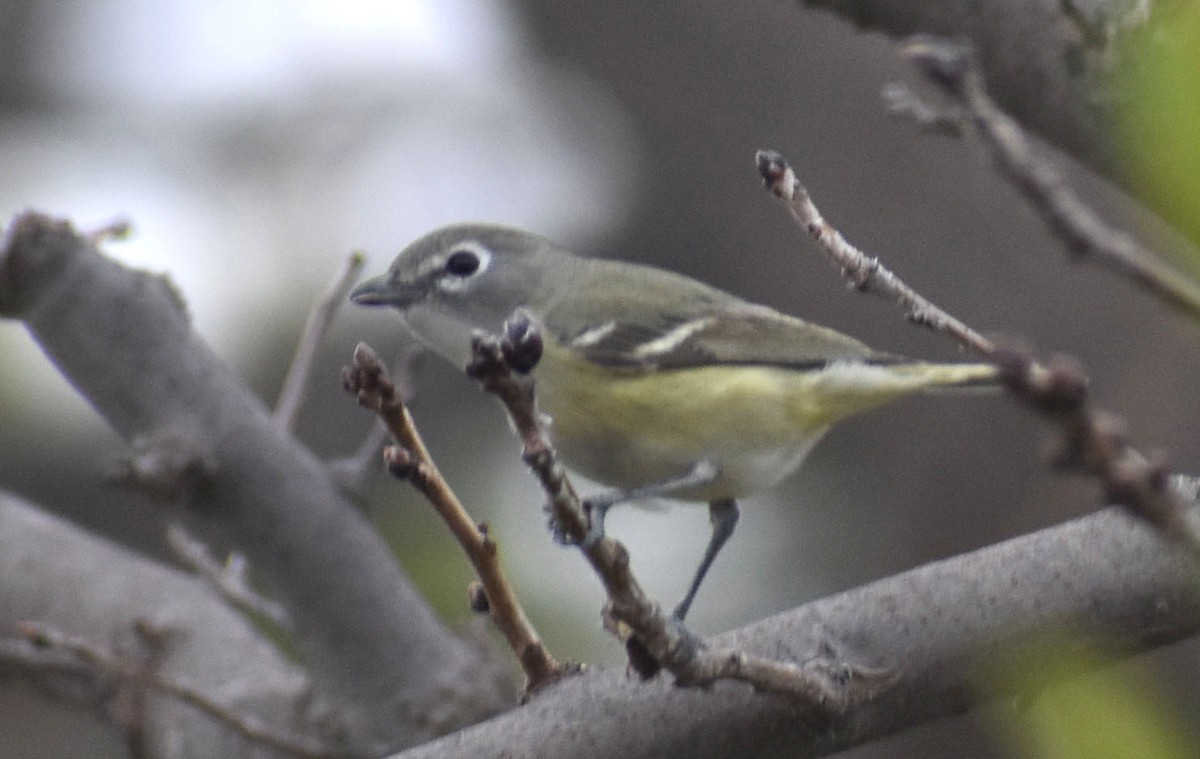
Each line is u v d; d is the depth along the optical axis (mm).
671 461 9391
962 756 12156
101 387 9500
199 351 9656
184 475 9234
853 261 4871
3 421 13672
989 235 14070
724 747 6164
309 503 9555
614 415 9438
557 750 6199
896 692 6184
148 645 9930
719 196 14805
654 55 14953
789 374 9125
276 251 14141
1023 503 13531
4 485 14102
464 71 14461
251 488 9453
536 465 4984
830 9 7547
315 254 14164
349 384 5359
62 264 9398
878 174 14445
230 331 14086
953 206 14219
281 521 9523
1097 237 3621
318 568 9531
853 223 14406
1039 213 3836
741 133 14781
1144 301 13219
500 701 9656
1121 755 3998
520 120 14508
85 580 10766
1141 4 6227
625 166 14805
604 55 14938
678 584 12383
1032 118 6965
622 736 6184
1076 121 6801
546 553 10422
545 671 6359
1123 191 6871
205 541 10008
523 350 4863
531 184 14461
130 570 10898
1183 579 6102
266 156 14250
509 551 10398
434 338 10773
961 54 3773
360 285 10859
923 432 13836
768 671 5781
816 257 14562
